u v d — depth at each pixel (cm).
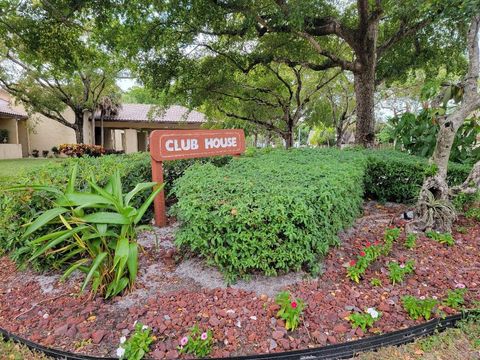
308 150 554
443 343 182
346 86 1523
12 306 224
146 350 175
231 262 238
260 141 2867
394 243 317
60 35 774
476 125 505
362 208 422
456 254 293
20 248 262
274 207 223
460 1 402
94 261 215
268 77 1173
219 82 1005
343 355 175
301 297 224
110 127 1922
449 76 1023
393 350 178
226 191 251
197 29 792
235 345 183
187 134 372
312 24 679
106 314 210
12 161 1409
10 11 684
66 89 1559
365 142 746
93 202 213
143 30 737
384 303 218
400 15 602
